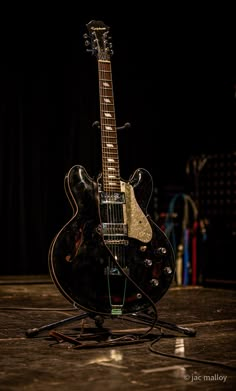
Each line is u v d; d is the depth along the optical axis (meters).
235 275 5.92
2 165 6.39
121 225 2.90
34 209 6.61
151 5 6.60
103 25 3.24
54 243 2.78
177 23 6.68
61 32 6.55
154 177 7.11
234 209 6.07
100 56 3.18
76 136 6.75
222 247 6.07
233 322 3.51
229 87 6.62
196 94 6.98
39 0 6.34
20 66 6.45
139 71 6.97
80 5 6.47
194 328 3.28
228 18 6.25
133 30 6.80
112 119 3.08
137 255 2.92
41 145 6.62
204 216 6.32
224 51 6.51
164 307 4.19
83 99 6.73
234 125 6.60
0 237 6.42
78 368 2.30
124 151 6.98
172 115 7.17
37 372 2.24
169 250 3.01
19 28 6.36
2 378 2.14
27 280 5.91
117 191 2.94
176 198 6.60
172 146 7.16
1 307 4.04
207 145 6.88
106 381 2.12
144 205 3.00
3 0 6.21
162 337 2.97
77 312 3.82
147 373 2.24
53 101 6.67
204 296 4.98
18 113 6.46
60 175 6.75
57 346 2.71
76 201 2.84
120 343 2.77
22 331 3.10
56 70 6.64
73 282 2.79
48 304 4.26
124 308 2.87
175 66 7.01
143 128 7.07
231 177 6.13
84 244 2.82
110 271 2.84
